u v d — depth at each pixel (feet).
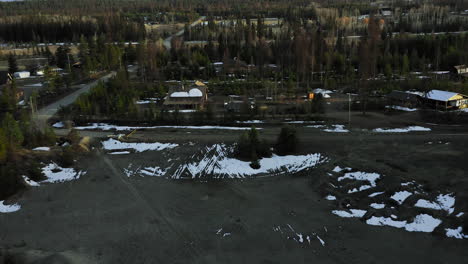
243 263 107.86
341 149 187.73
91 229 126.21
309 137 207.92
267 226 125.59
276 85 336.08
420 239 115.75
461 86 281.13
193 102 277.23
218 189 153.07
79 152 191.93
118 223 129.49
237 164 175.22
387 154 177.47
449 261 105.60
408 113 250.37
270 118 246.06
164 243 118.01
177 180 162.09
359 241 116.16
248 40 509.76
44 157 181.27
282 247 114.52
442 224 120.47
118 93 297.94
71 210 138.51
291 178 161.38
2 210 140.05
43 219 133.08
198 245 116.67
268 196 146.00
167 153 191.83
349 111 252.62
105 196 148.66
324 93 312.09
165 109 278.26
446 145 187.73
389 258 107.86
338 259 108.37
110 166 177.68
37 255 111.14
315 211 134.21
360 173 157.38
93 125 242.37
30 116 255.29
